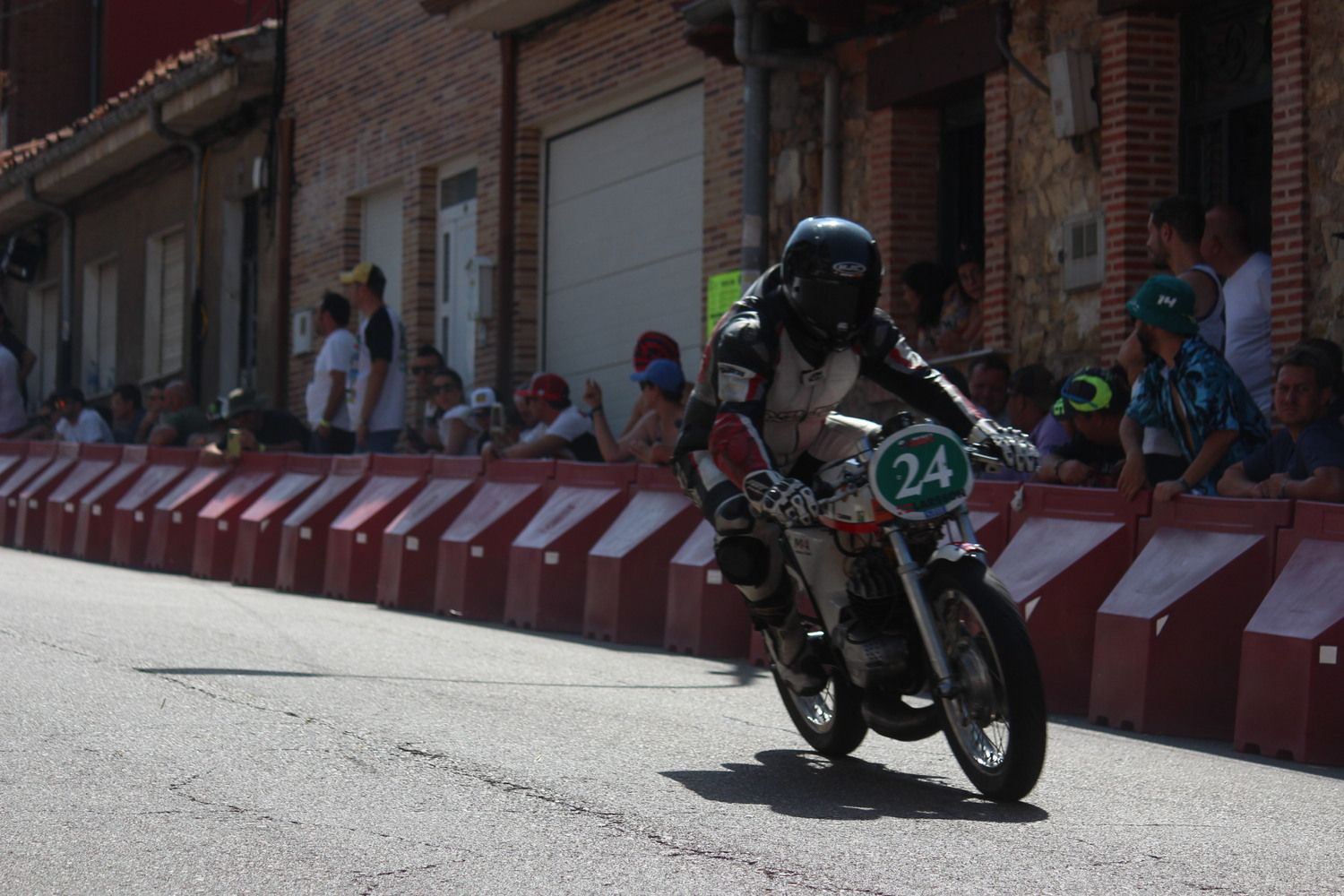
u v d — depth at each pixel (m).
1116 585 11.36
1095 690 10.98
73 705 9.38
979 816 7.55
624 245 23.59
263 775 7.77
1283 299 14.44
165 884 6.02
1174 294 11.55
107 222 39.56
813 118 20.27
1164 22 16.22
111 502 23.83
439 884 6.05
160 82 32.84
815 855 6.62
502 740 8.88
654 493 15.38
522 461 16.84
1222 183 15.95
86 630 12.87
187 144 34.41
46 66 45.44
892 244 19.11
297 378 31.20
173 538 21.81
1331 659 9.66
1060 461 12.98
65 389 29.66
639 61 22.77
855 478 7.99
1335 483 10.56
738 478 8.06
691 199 22.23
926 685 8.34
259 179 32.34
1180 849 6.99
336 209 30.19
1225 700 10.56
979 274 18.09
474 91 26.34
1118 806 7.91
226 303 33.75
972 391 15.23
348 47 29.81
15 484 26.67
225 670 11.03
